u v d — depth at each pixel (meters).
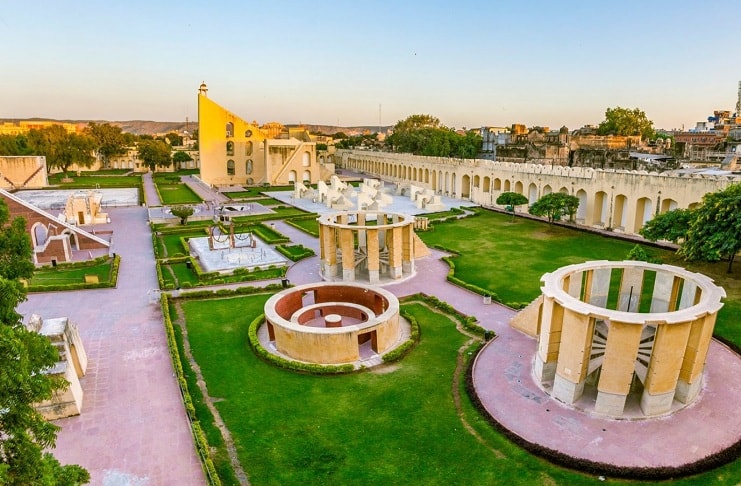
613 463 14.69
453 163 69.94
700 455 14.98
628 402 17.84
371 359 21.67
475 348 22.48
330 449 15.79
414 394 18.86
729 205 27.34
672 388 16.88
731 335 22.69
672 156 67.19
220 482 14.04
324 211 58.00
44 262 35.53
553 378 19.33
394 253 31.89
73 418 17.38
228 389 19.33
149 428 16.86
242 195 71.81
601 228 46.94
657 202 41.28
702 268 32.34
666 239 32.38
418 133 102.50
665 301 21.94
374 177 98.56
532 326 23.42
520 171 56.88
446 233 45.91
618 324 16.06
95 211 52.66
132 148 122.25
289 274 33.78
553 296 17.97
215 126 84.25
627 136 87.81
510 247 40.25
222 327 25.05
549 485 14.05
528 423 16.88
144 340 23.42
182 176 101.25
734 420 16.64
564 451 15.34
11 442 7.74
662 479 14.06
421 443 16.02
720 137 87.06
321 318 25.98
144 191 73.94
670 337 15.99
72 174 101.06
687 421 16.69
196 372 20.61
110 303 28.11
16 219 22.34
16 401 8.05
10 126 186.38
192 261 35.06
